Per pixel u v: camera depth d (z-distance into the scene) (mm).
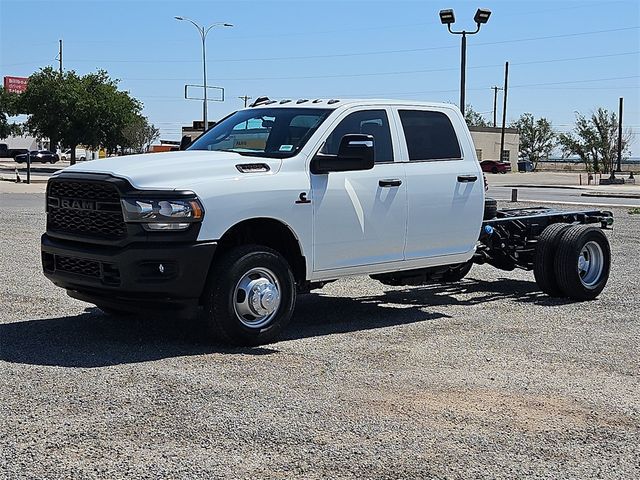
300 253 7836
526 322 8828
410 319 8898
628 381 6609
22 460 4684
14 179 44125
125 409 5570
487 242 10172
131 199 6977
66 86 72062
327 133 8102
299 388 6152
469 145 9305
